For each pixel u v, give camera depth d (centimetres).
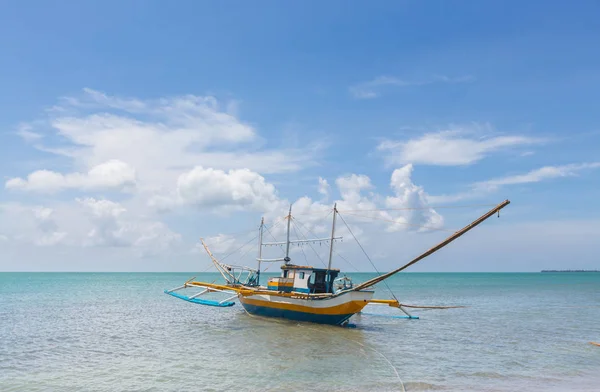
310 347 2922
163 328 3759
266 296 4141
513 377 2248
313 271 3872
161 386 2023
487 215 2923
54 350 2841
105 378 2158
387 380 2150
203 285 4703
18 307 5712
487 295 9288
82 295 8188
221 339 3200
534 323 4422
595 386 2098
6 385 2048
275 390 1964
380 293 9950
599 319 4803
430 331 3781
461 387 2053
